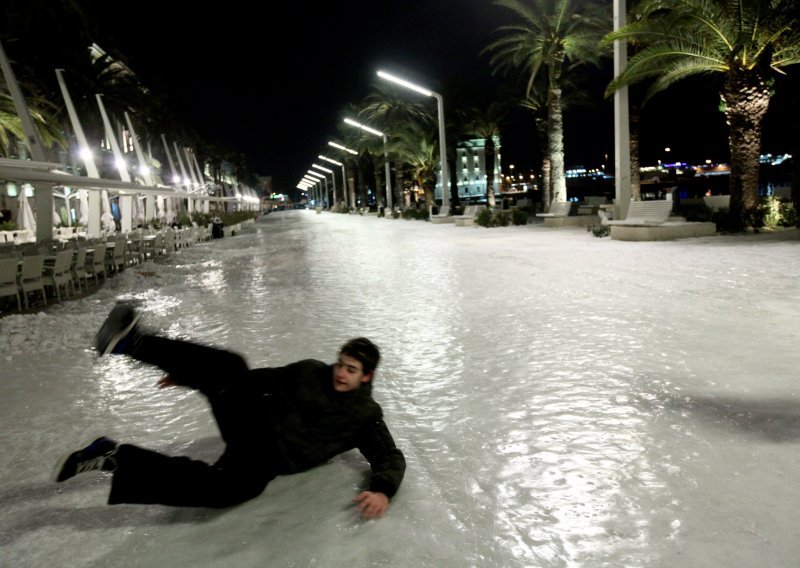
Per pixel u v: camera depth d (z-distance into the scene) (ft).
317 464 10.12
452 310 25.50
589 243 53.16
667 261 36.40
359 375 9.72
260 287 37.45
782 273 28.84
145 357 8.68
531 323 21.79
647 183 342.85
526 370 16.01
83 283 45.14
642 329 19.66
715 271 30.96
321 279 39.70
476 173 460.14
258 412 9.42
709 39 52.13
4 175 40.73
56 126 89.51
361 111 168.14
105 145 155.43
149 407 14.97
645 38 56.24
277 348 20.44
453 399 14.14
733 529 8.08
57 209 124.77
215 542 8.53
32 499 10.21
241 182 492.13
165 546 8.50
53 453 12.27
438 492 9.65
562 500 9.16
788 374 14.25
